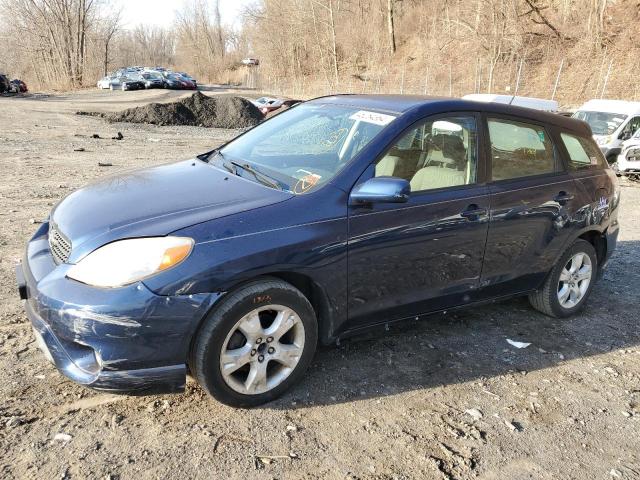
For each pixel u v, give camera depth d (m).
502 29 35.00
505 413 3.21
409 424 3.03
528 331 4.28
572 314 4.61
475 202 3.68
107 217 2.95
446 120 3.70
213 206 3.02
